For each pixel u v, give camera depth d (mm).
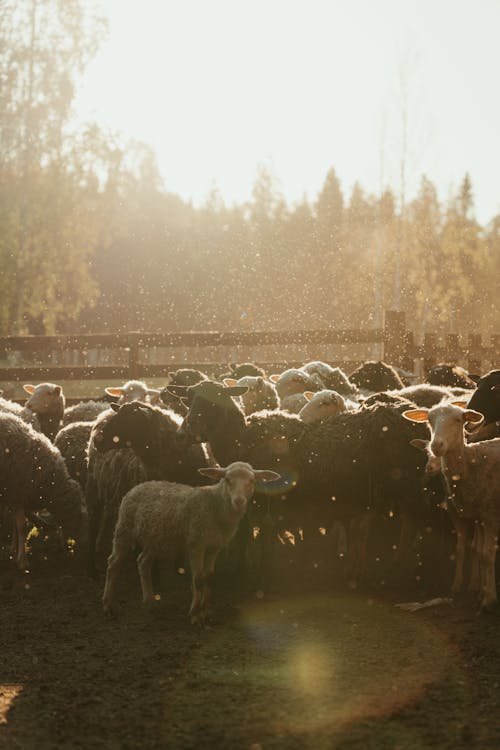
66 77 31000
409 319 52938
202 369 15688
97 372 15555
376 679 5875
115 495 8836
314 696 5609
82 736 5090
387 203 51469
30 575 8836
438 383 12641
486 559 7293
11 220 30766
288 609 7508
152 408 8602
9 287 30688
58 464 9258
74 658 6402
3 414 9133
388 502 8133
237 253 64125
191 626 7125
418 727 5160
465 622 7020
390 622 7082
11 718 5344
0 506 9805
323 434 8203
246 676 5973
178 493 7379
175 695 5668
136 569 9055
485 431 8555
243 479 7059
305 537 8852
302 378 11672
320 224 66562
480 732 5074
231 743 4984
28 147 31047
